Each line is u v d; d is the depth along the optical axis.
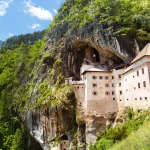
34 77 77.19
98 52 63.53
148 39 50.25
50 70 69.88
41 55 79.06
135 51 51.03
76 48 65.75
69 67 66.06
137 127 40.22
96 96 54.12
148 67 43.69
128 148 28.78
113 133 44.78
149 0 60.31
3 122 80.56
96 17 58.66
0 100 85.62
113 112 52.75
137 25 53.22
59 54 68.94
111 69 57.47
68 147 54.31
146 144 25.62
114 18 56.12
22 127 77.75
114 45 53.84
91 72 55.66
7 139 76.50
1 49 124.88
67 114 56.00
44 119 60.38
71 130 55.19
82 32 60.09
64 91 57.62
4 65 103.31
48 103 59.16
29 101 71.94
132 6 59.22
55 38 73.69
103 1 61.22
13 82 88.38
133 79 48.75
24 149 75.25
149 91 42.88
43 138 60.47
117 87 54.00
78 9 68.06
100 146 44.53
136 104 47.00
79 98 55.91
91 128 51.31
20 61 96.56
